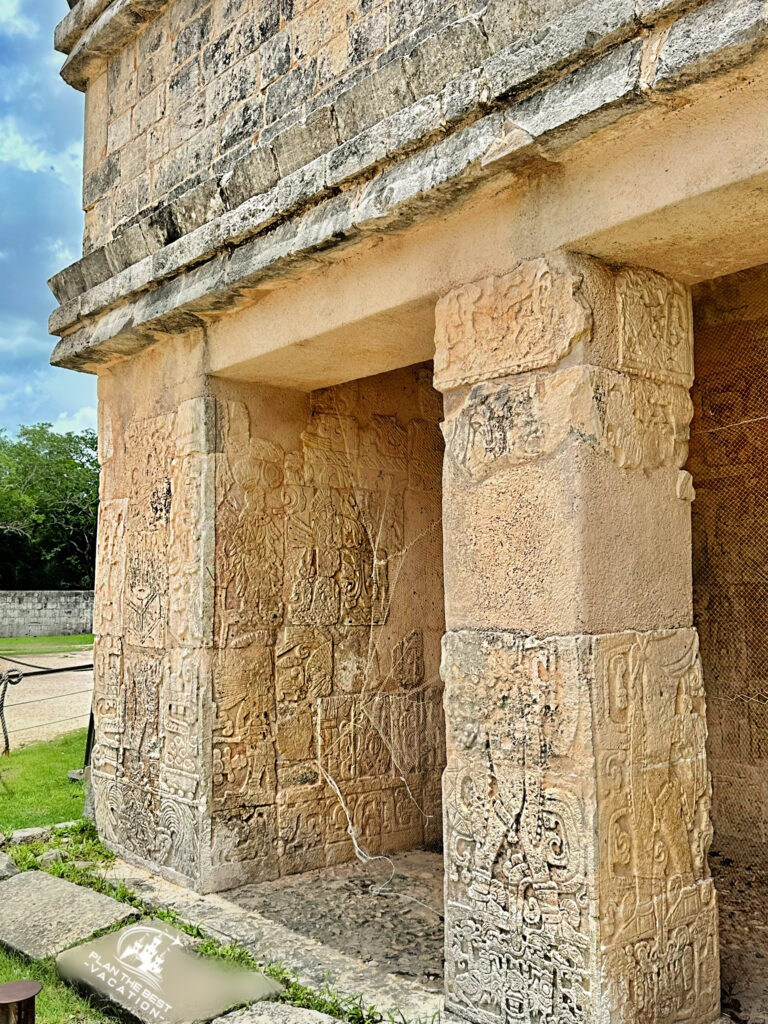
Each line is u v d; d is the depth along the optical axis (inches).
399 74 127.5
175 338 189.0
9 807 249.9
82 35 217.3
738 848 189.0
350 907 166.1
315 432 199.0
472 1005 120.2
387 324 146.0
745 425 191.6
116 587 206.1
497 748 119.6
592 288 116.1
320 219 138.2
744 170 96.8
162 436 192.5
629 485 118.2
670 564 122.6
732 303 193.2
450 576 127.6
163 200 190.2
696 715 123.0
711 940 121.5
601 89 100.0
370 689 203.8
